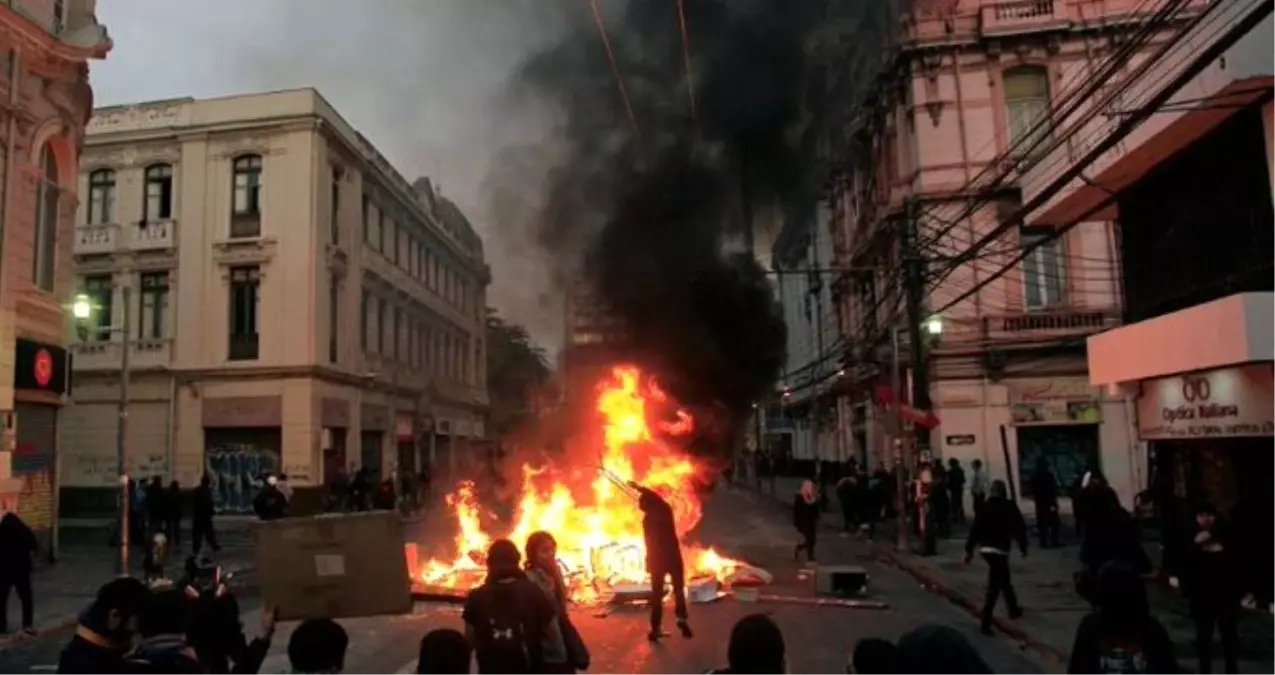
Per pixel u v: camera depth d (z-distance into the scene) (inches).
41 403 718.5
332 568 217.0
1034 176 657.0
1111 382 540.7
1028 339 954.7
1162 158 517.0
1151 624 176.9
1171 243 528.1
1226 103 432.1
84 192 1145.4
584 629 432.8
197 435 1083.3
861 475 913.5
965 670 112.0
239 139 1117.1
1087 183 550.9
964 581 554.3
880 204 1119.0
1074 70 964.0
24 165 691.4
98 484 1088.8
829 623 446.0
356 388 1231.5
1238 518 435.5
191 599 204.4
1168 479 534.9
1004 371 959.6
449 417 1764.3
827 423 1609.3
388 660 370.3
